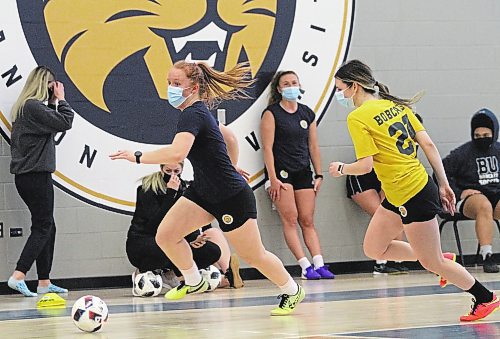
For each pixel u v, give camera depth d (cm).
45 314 2211
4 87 2977
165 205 2772
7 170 2972
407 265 3325
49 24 3031
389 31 3359
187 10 3166
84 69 3062
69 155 3030
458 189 3259
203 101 1853
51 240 2881
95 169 3058
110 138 3078
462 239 3397
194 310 2169
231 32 3206
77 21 3058
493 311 1759
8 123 2972
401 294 2364
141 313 2144
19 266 2777
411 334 1524
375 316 1847
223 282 2889
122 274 3072
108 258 3059
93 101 3064
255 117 3209
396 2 3362
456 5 3422
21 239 2977
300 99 3262
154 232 2800
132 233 2805
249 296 2536
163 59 3139
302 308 2073
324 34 3291
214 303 2347
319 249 3155
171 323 1881
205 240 2697
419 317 1806
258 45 3228
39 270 2869
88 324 1755
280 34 3247
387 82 3356
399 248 1858
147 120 3122
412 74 3378
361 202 3253
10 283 2773
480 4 3450
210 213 1841
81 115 3048
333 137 3291
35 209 2795
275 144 3153
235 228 1830
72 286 3023
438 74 3403
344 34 3312
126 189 3084
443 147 3403
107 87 3083
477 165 3253
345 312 1952
